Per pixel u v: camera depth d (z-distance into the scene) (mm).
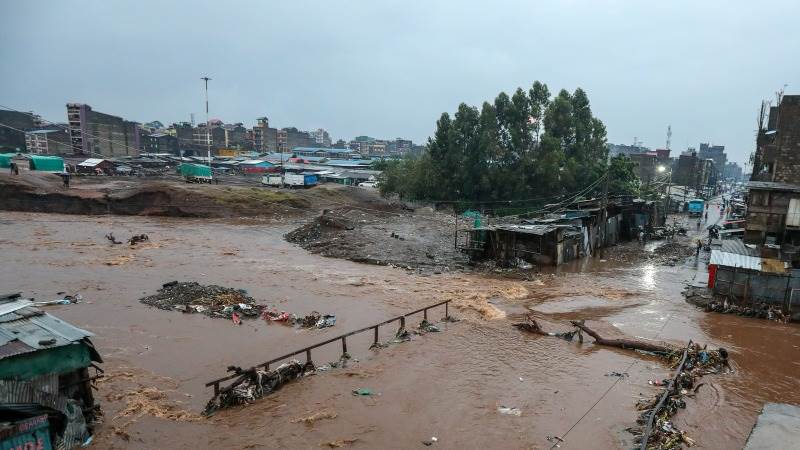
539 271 38906
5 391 11789
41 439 12328
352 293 30719
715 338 23766
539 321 26047
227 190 66750
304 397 17031
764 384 18656
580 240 45250
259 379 17109
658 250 50000
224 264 37594
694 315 27438
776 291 27078
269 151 168875
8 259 35812
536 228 39656
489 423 15453
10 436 11703
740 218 55625
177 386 17781
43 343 12781
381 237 49094
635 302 30281
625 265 42531
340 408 16281
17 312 14664
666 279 37031
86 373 14094
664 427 14906
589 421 15641
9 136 104125
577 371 19578
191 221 58469
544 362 20469
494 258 40500
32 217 54062
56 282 30562
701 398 17297
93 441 13891
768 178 41438
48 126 116500
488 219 63188
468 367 19812
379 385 18031
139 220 57125
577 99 77312
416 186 78062
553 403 16844
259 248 44938
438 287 32719
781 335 24203
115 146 111250
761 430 11336
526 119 74438
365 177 106938
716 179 164125
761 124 47344
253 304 27219
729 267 28359
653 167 106250
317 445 14141
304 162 124875
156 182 69812
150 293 28922
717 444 14391
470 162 73688
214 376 18672
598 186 69500
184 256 39688
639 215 59875
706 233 65000
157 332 22906
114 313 25219
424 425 15289
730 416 16094
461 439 14547
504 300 30281
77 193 59594
